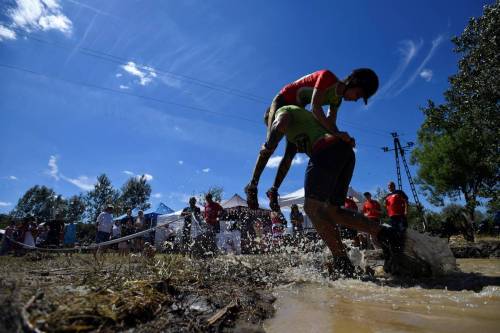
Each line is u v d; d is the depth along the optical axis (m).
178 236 6.78
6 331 1.14
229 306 1.71
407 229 3.04
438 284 2.63
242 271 2.92
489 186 20.81
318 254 3.99
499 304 1.93
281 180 3.38
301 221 9.19
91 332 1.29
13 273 2.79
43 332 1.21
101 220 9.34
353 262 3.29
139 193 39.06
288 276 2.89
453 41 16.75
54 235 10.84
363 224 3.10
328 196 2.93
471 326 1.51
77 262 3.78
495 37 15.25
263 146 2.90
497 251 6.80
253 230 8.73
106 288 1.79
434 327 1.50
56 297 1.58
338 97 3.07
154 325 1.43
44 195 49.41
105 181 43.28
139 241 8.22
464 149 20.73
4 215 42.81
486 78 15.76
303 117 3.04
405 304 1.96
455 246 7.19
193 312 1.64
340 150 2.92
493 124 16.11
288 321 1.63
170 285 2.03
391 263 3.02
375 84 2.97
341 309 1.85
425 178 23.23
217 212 8.14
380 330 1.47
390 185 8.69
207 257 4.24
